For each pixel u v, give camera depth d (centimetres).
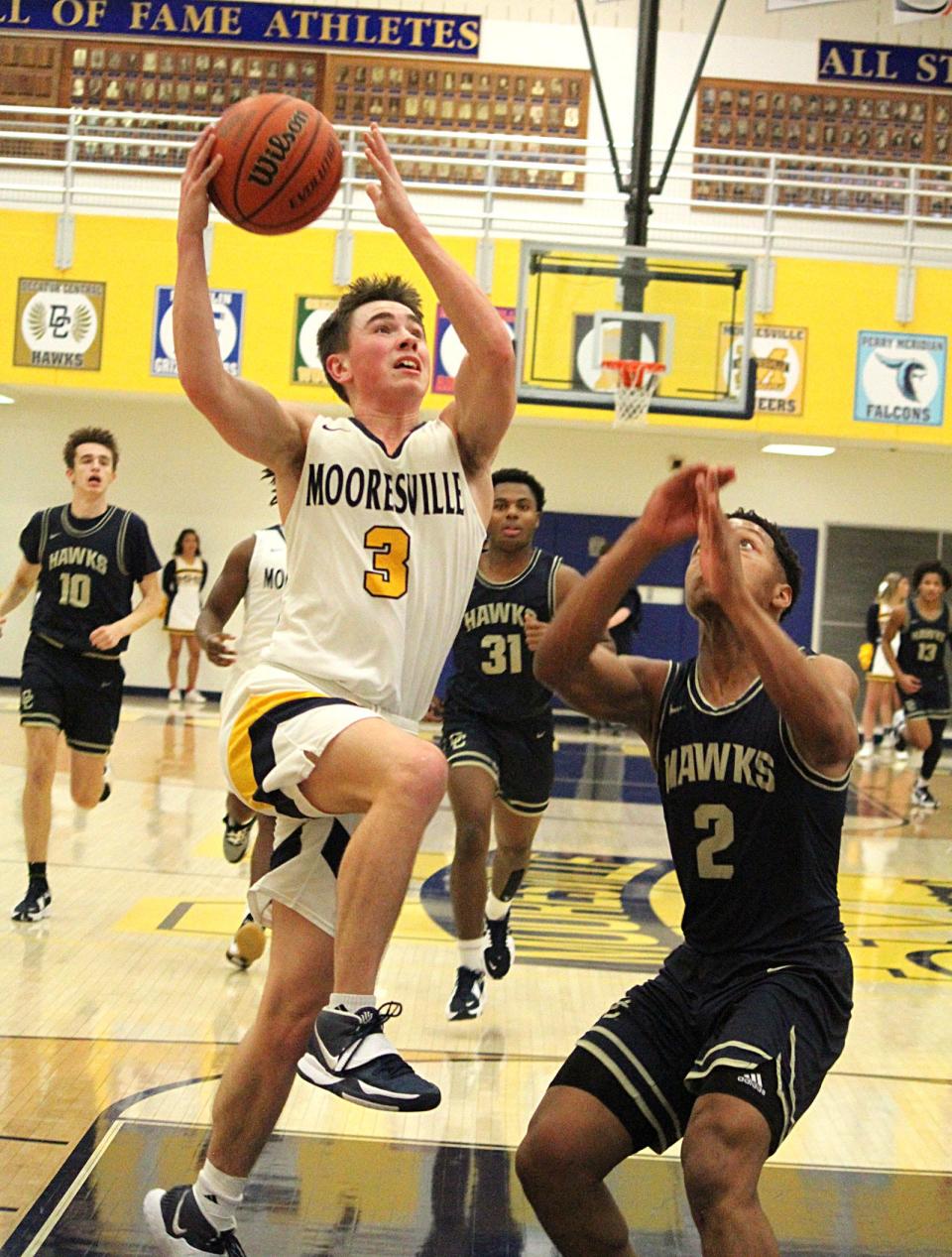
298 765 310
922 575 1309
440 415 358
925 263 1725
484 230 1647
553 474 2008
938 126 1984
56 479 1989
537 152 1958
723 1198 267
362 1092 287
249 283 1658
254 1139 327
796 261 1672
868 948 753
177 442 1994
